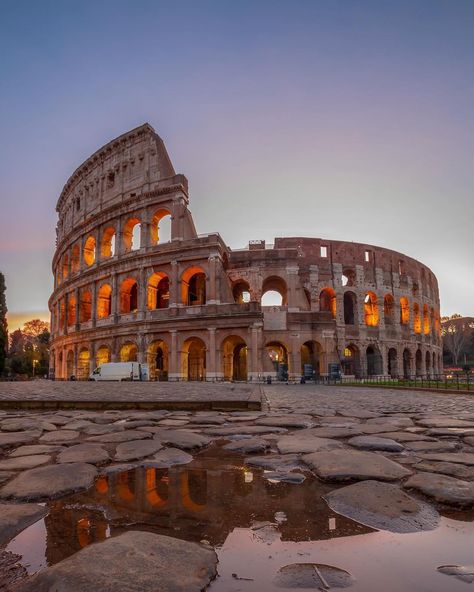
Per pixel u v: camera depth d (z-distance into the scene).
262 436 7.02
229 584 2.15
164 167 59.16
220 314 50.03
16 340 142.25
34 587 2.16
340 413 10.77
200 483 4.17
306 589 2.10
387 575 2.24
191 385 33.78
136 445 6.18
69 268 69.38
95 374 50.19
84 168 69.12
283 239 66.25
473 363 105.88
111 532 2.90
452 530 2.89
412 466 4.75
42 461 5.16
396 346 68.69
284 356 62.41
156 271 55.28
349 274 68.69
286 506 3.43
